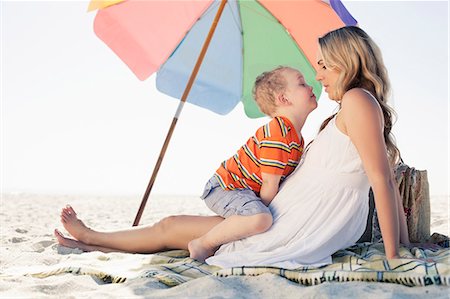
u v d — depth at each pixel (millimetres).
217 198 2688
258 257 2375
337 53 2463
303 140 2709
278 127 2574
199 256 2596
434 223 4590
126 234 3000
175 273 2289
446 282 1882
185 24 4027
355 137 2301
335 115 2578
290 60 4055
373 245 2775
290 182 2568
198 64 3826
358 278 2020
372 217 3000
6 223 5359
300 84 2650
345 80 2459
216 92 4180
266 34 4086
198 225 2822
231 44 4180
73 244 3102
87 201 10797
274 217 2523
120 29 3814
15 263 2734
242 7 4031
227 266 2385
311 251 2389
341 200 2447
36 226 5098
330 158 2451
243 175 2668
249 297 1934
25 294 1996
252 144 2668
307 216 2447
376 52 2486
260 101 2715
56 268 2391
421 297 1800
